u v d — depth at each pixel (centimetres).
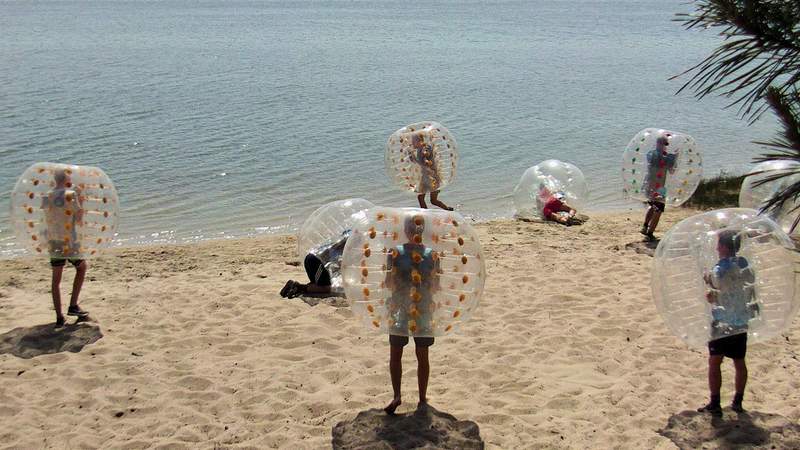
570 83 3803
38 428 580
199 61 4538
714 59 381
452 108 2928
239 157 1983
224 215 1498
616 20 11075
